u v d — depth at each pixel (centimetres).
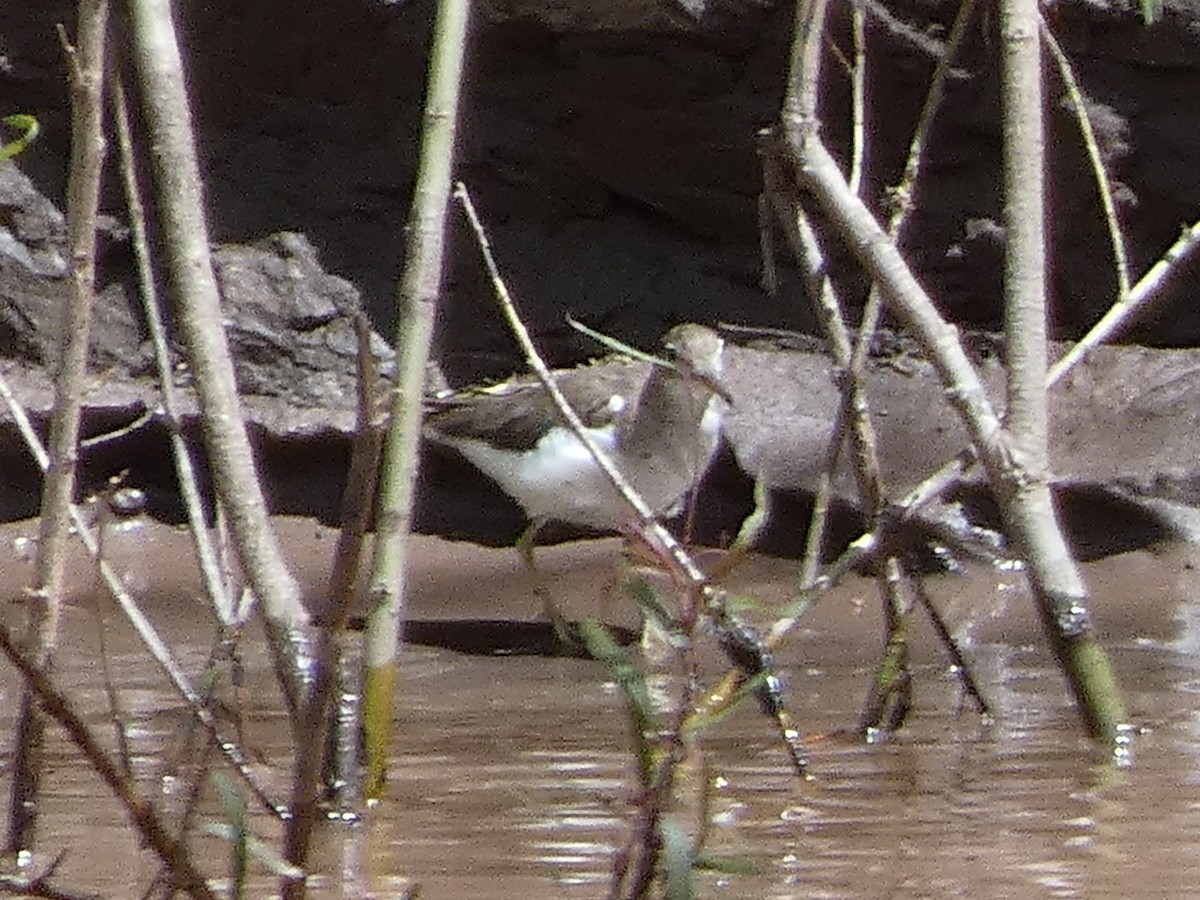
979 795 818
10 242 1489
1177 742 903
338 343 1492
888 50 1436
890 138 1468
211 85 1522
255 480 787
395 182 1529
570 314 1499
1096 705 902
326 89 1530
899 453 1385
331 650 540
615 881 578
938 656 1112
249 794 820
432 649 1173
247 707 991
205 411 776
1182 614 1213
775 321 1495
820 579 916
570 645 1140
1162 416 1399
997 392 1422
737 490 1401
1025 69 898
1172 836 753
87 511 1438
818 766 868
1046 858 731
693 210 1516
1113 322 937
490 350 1505
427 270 783
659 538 798
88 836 767
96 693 1032
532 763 883
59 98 1511
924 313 902
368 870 727
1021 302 903
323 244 1513
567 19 1466
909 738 919
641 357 864
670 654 1120
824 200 902
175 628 1217
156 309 821
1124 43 1435
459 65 776
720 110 1479
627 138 1503
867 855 732
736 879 705
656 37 1464
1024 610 1216
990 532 1328
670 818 572
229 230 1511
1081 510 1370
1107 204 959
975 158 1470
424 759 893
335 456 1458
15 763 696
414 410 795
